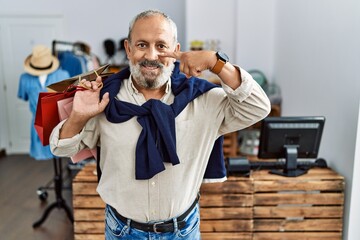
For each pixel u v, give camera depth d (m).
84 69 3.66
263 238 2.46
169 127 1.26
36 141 3.34
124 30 5.48
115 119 1.28
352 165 2.29
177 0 5.38
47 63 3.34
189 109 1.33
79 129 1.26
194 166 1.34
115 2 5.42
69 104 1.33
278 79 3.96
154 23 1.23
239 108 1.27
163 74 1.28
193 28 4.37
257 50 4.23
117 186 1.33
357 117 2.23
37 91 3.31
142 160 1.27
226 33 4.37
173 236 1.39
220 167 1.49
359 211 2.34
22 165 5.19
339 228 2.41
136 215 1.36
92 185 2.47
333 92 2.55
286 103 3.68
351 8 2.28
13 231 3.22
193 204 1.45
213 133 1.36
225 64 1.17
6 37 5.46
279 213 2.42
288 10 3.58
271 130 2.34
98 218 2.51
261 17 4.17
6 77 5.56
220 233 2.45
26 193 4.12
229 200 2.41
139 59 1.25
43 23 5.45
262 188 2.39
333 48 2.54
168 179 1.31
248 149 3.78
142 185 1.31
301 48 3.21
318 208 2.40
